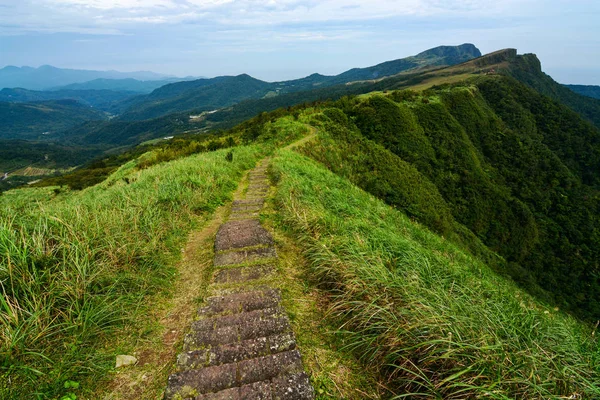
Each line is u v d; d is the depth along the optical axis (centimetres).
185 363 241
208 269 404
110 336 275
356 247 414
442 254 857
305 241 479
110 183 1753
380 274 339
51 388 214
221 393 207
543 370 215
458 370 214
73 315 278
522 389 199
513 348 238
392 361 247
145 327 291
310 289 361
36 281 277
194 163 1050
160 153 1986
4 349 225
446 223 1962
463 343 227
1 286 270
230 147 1888
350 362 253
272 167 1119
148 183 760
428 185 2608
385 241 493
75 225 391
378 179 2012
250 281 370
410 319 265
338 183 1130
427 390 214
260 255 432
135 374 237
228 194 796
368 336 269
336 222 537
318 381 228
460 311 281
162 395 216
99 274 327
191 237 522
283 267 407
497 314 292
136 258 391
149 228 477
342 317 307
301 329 288
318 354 258
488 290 451
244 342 262
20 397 204
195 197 665
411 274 369
